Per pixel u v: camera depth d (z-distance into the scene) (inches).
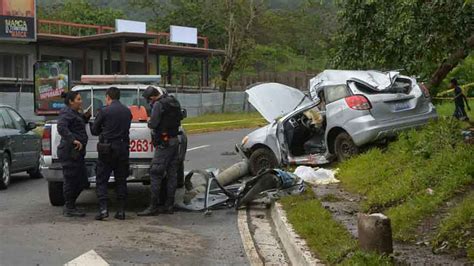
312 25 2361.0
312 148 527.2
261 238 337.4
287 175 424.5
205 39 1815.9
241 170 506.9
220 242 327.6
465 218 280.5
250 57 2081.7
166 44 1702.8
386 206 345.7
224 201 422.6
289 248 297.9
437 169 369.7
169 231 352.2
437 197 328.2
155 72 1770.4
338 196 397.7
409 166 407.2
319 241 286.4
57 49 1496.1
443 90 1050.1
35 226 358.6
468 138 435.8
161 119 389.4
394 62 647.1
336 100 494.0
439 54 575.8
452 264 241.0
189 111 1531.7
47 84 885.2
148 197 469.7
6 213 398.3
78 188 388.2
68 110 379.6
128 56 1700.3
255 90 565.0
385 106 476.7
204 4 2137.1
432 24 515.8
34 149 570.3
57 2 2381.9
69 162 380.2
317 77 518.6
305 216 338.0
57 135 402.3
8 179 514.0
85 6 2114.9
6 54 1402.6
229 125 1256.2
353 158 474.3
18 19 1327.5
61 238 329.7
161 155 393.1
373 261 235.9
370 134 470.3
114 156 376.2
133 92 445.4
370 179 413.4
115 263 282.8
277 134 521.7
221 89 1871.3
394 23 553.0
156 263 284.5
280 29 2311.8
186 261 289.4
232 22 1897.1
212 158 712.4
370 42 651.5
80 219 381.7
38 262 281.4
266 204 420.8
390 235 245.9
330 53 747.4
